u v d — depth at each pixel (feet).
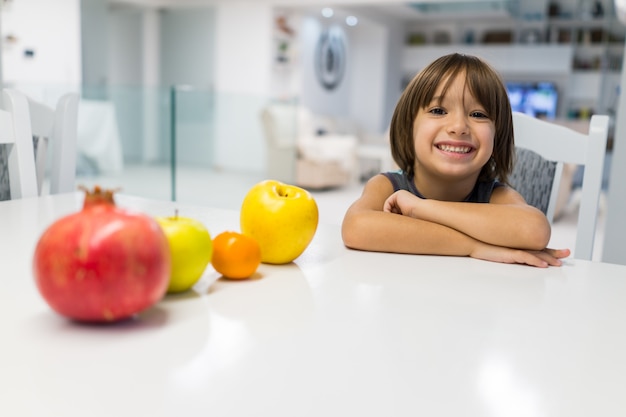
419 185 3.55
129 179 12.12
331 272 2.31
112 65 26.55
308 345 1.56
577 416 1.24
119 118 12.35
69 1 21.34
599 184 3.63
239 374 1.37
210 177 11.70
